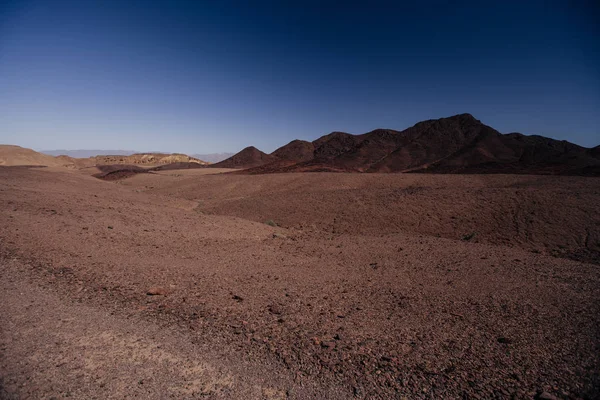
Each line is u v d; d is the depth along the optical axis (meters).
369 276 9.54
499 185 39.03
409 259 12.30
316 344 4.50
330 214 28.89
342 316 5.77
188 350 4.13
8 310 4.76
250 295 6.71
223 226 18.67
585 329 5.34
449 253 13.51
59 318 4.70
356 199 32.16
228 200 39.75
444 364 4.09
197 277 7.82
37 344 3.94
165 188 58.78
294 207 31.95
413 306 6.59
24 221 11.82
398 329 5.25
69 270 7.06
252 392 3.41
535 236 21.41
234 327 4.91
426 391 3.51
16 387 3.15
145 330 4.57
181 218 19.11
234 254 11.91
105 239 11.38
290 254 12.93
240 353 4.14
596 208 23.95
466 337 4.97
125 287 6.38
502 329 5.32
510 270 10.44
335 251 13.99
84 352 3.87
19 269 6.72
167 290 6.40
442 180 44.16
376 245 15.66
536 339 4.91
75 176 41.84
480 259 12.27
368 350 4.40
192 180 63.53
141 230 14.20
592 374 3.85
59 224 12.40
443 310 6.35
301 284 8.12
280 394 3.41
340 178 51.12
